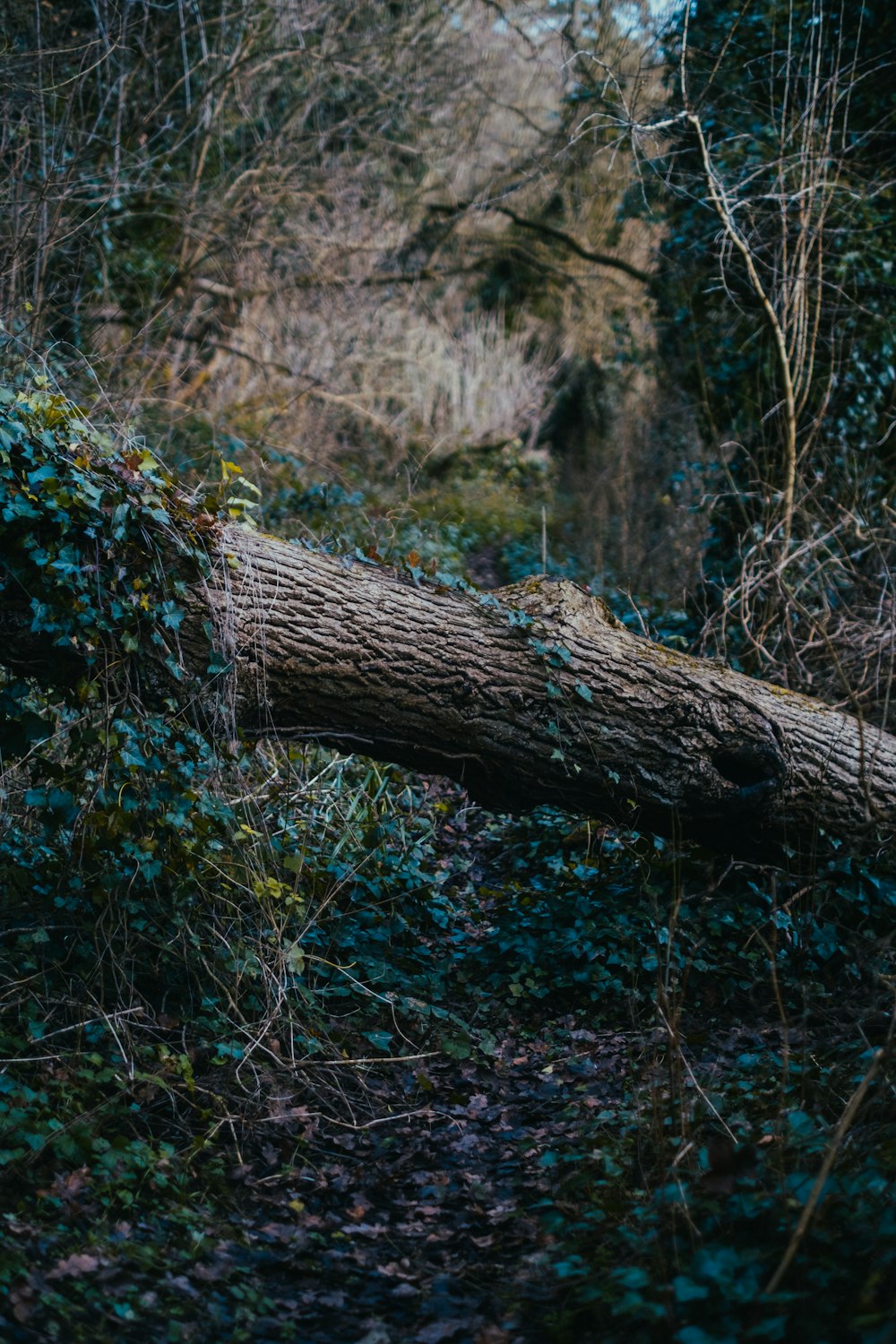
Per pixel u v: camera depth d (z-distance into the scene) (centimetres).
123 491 370
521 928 479
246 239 1110
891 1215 258
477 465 1641
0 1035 343
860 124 764
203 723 396
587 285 1617
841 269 714
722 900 478
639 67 853
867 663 631
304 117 1148
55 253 763
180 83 1012
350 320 1323
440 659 423
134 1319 261
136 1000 386
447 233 1495
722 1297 248
